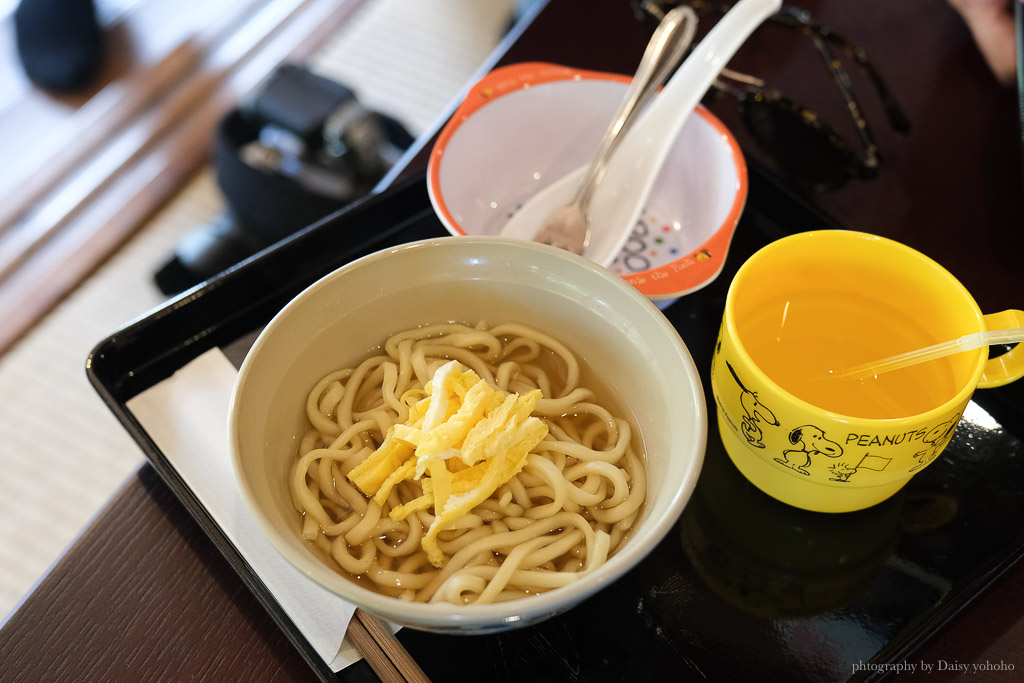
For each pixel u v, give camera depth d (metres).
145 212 1.77
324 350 0.69
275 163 1.54
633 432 0.70
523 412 0.65
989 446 0.78
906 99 1.08
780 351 0.76
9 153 1.79
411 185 0.97
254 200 1.45
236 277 0.88
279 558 0.69
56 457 1.49
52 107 1.85
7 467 1.48
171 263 1.43
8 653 0.67
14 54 1.85
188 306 0.86
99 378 0.80
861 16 1.17
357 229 0.94
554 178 1.01
